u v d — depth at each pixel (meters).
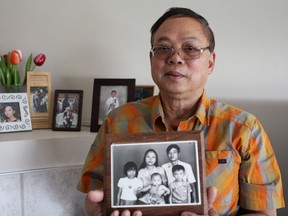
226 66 1.63
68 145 1.41
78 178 1.45
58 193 1.43
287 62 1.63
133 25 1.63
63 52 1.65
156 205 0.81
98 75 1.65
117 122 1.08
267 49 1.62
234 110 1.02
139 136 0.83
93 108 1.52
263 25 1.61
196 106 1.02
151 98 1.11
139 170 0.82
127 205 0.81
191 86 0.96
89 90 1.66
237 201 1.01
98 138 1.12
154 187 0.81
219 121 1.00
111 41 1.64
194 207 0.80
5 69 1.53
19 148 1.34
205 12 1.61
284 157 1.65
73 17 1.63
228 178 0.98
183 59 0.94
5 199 1.34
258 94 1.64
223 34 1.62
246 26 1.61
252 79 1.63
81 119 1.61
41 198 1.40
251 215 0.99
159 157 0.82
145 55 1.64
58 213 1.44
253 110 1.65
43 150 1.38
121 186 0.81
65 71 1.66
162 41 0.95
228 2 1.61
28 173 1.37
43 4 1.62
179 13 0.97
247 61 1.63
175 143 0.83
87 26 1.63
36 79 1.57
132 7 1.62
